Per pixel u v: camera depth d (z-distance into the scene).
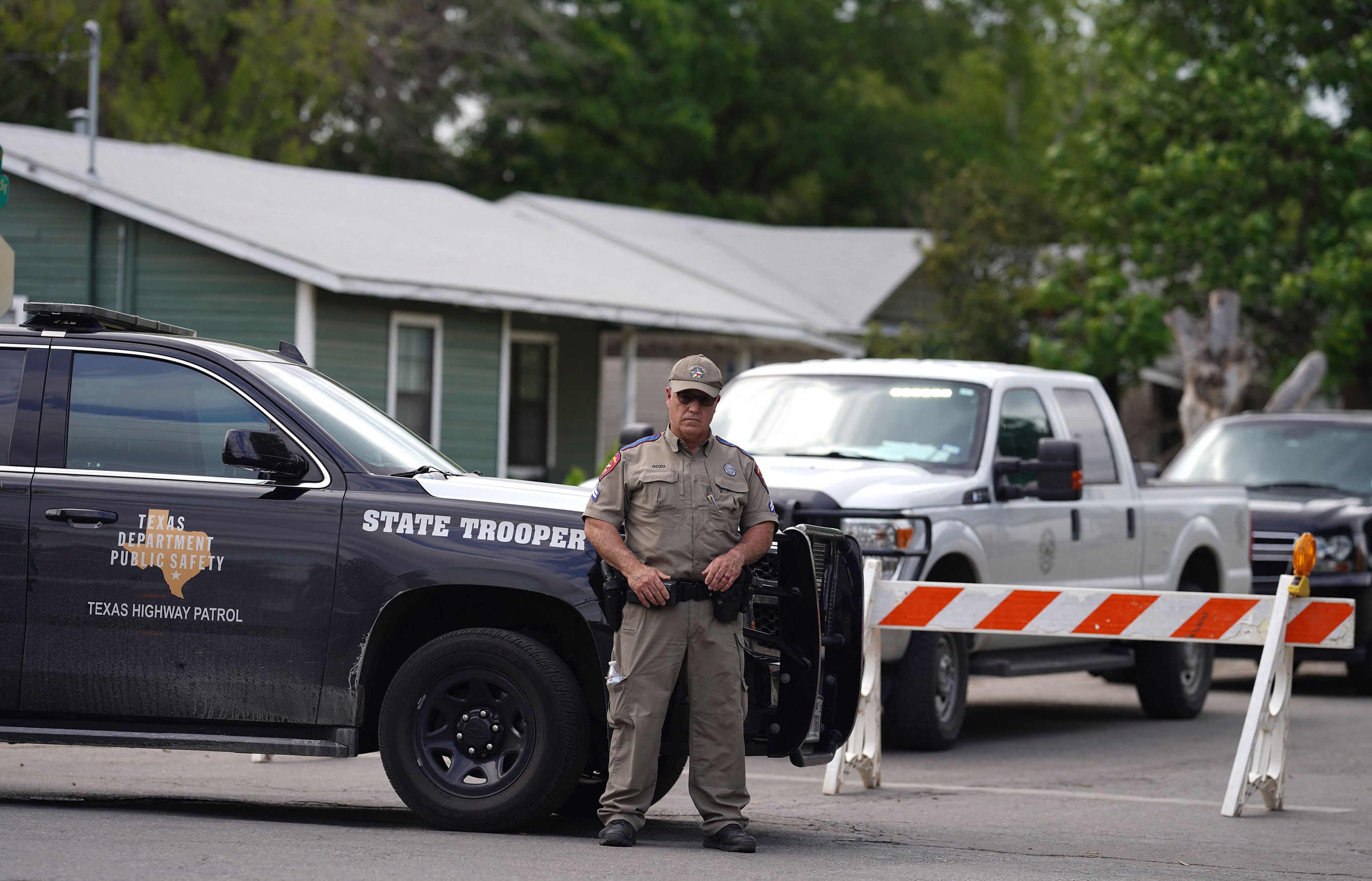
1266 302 62.16
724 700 15.42
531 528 16.09
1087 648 27.83
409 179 97.75
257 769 21.81
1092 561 26.92
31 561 16.42
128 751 23.27
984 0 125.19
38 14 76.25
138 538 16.34
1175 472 37.25
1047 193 72.25
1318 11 64.88
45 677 16.42
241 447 15.77
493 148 103.94
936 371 26.27
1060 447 24.50
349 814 17.66
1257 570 33.94
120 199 45.88
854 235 81.81
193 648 16.27
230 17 81.25
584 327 60.25
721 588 15.20
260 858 14.15
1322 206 63.09
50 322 17.33
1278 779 19.56
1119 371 67.25
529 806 15.73
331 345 46.75
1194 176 61.91
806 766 16.98
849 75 118.25
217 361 16.88
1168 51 69.94
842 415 26.00
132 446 16.70
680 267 68.06
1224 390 51.34
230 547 16.25
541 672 15.75
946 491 23.88
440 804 15.88
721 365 67.06
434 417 50.25
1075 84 126.50
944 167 71.12
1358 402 65.31
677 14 104.38
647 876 14.04
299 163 84.50
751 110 114.19
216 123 83.75
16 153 46.50
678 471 15.35
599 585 15.85
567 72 98.81
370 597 16.06
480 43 94.62
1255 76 64.88
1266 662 19.20
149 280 47.00
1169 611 19.70
